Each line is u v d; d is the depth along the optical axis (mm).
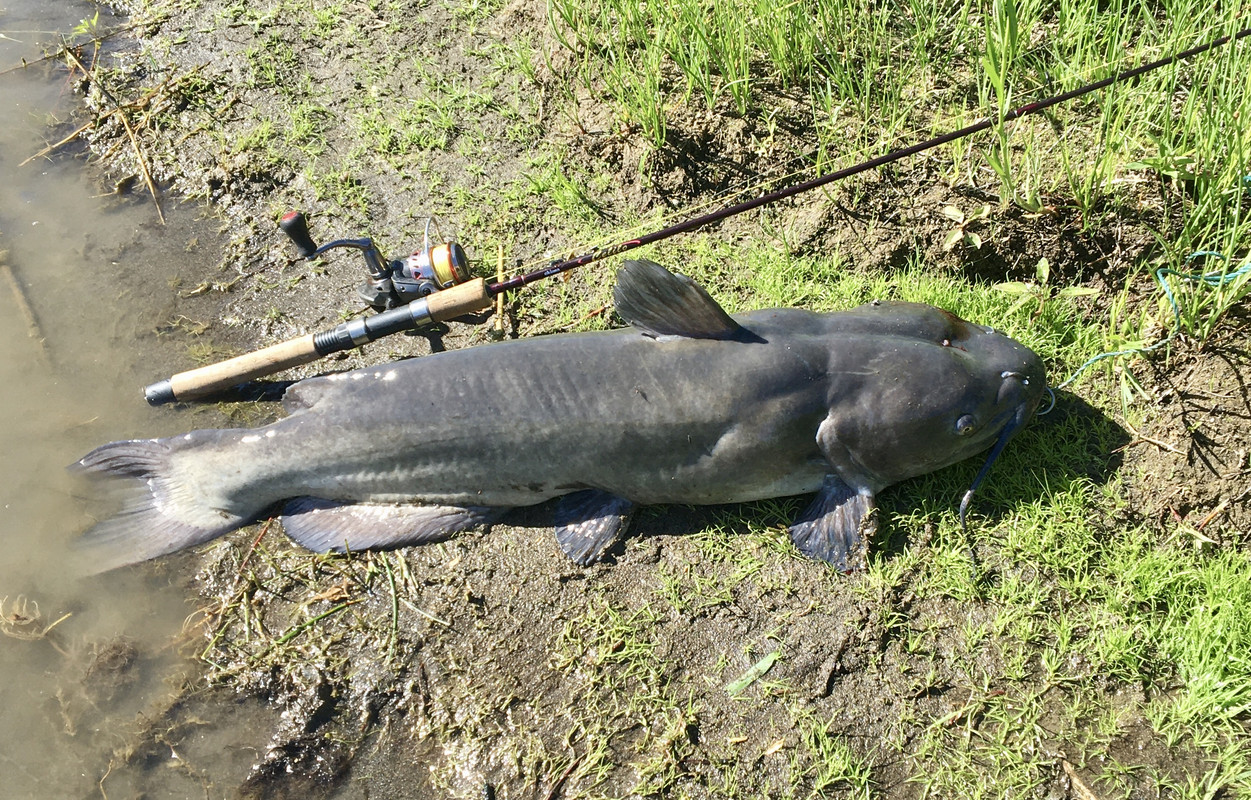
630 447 935
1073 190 1084
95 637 952
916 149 1059
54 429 1083
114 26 1510
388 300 1129
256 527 1016
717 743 885
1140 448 1005
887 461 935
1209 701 872
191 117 1377
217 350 1159
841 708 896
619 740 892
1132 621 923
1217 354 1008
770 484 955
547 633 947
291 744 903
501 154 1302
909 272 1153
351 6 1479
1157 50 1156
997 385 932
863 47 1258
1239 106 1032
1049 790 853
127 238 1265
